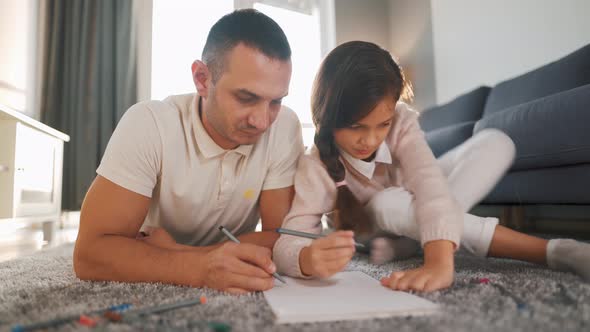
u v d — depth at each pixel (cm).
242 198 88
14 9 244
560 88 168
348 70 78
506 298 53
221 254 63
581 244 70
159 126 77
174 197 83
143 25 299
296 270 68
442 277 60
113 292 63
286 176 89
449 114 239
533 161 141
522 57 227
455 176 87
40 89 277
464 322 43
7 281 81
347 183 95
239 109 69
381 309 47
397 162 92
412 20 326
